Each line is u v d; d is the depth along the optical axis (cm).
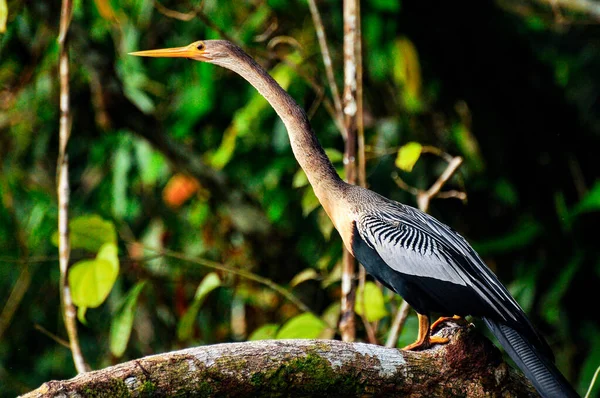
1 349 1212
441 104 1189
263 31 1207
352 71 880
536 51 1257
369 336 853
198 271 1224
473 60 1162
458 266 689
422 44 1150
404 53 1093
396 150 995
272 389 584
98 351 1212
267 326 883
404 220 732
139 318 1209
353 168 876
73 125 1213
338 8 1161
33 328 1239
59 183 832
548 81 1226
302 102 1173
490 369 630
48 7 1067
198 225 1205
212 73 1152
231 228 1239
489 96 1183
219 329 1213
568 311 1152
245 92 1206
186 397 566
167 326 1214
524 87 1191
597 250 1124
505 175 1188
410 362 618
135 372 558
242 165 1198
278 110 766
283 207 1173
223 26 1155
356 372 600
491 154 1184
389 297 923
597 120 1298
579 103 1323
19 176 1251
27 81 1170
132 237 1220
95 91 1114
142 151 1179
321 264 1026
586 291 1141
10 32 1116
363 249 734
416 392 616
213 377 571
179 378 564
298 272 1220
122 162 1180
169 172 1268
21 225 1241
